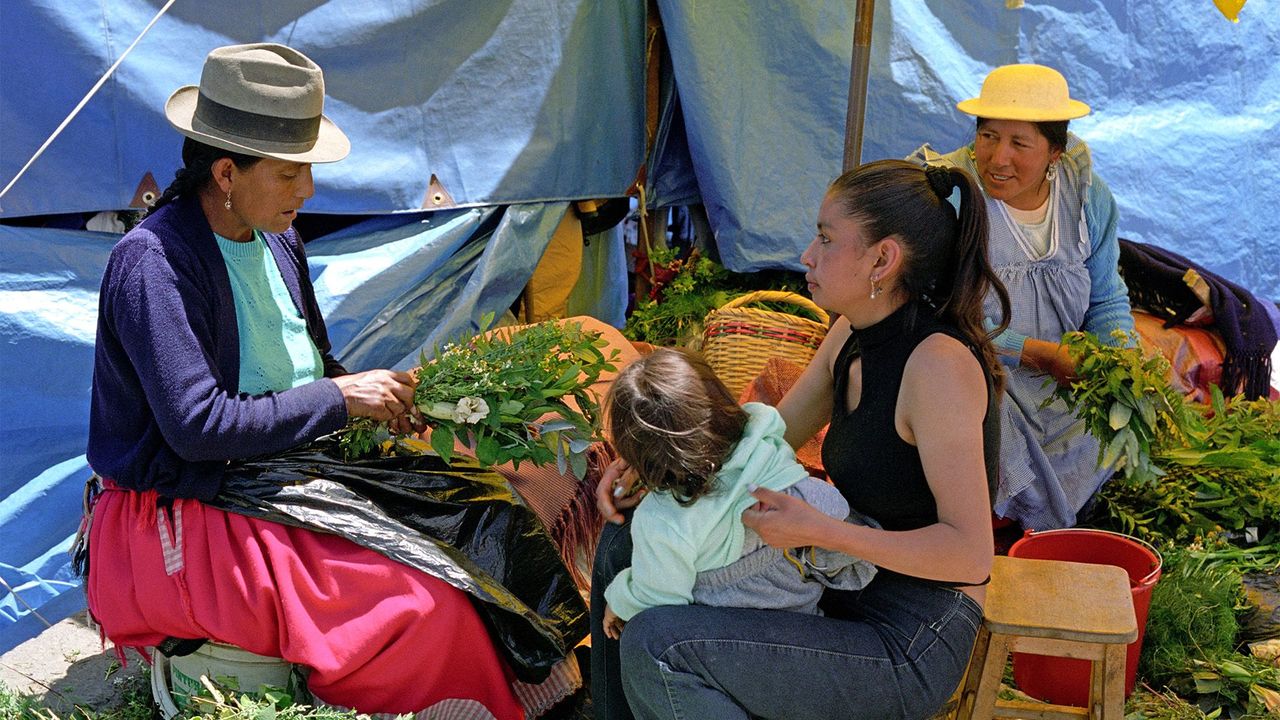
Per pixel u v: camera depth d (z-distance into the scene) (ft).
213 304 8.26
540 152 14.02
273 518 8.21
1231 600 10.72
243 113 7.93
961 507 6.77
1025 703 8.69
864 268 6.98
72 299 11.28
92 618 9.41
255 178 8.15
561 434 9.18
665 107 15.48
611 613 7.75
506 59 13.56
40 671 10.38
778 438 7.33
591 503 10.78
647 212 16.78
